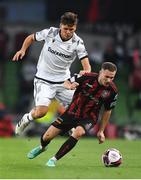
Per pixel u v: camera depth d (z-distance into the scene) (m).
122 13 74.00
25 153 35.94
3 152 36.47
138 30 74.06
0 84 71.25
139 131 57.88
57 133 29.16
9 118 54.94
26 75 69.31
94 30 74.12
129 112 68.19
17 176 25.64
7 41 72.56
